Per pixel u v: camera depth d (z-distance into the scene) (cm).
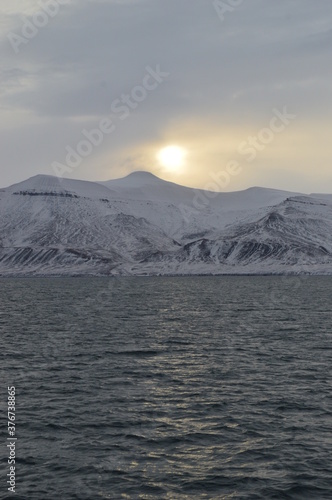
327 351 5000
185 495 2044
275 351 5003
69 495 2044
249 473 2223
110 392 3469
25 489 2094
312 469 2261
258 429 2736
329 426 2783
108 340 5750
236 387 3581
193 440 2588
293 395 3369
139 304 11362
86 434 2680
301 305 10950
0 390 3528
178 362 4462
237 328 6850
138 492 2067
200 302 11962
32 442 2580
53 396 3381
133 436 2645
